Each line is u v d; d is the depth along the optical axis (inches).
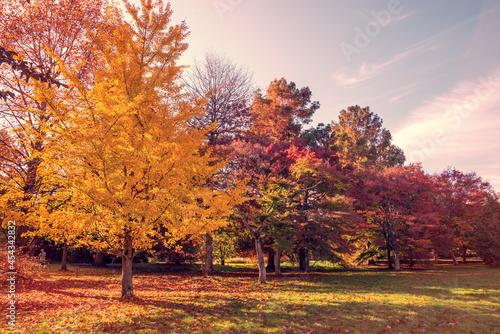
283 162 821.9
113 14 348.2
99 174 305.6
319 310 359.3
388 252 1169.4
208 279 707.4
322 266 1235.2
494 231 1127.0
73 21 553.3
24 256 494.6
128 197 301.9
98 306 360.2
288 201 724.7
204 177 362.3
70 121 307.4
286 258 1155.3
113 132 330.6
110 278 682.8
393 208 1097.4
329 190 796.6
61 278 644.7
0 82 474.6
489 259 1096.2
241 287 594.9
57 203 394.6
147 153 326.3
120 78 336.8
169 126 345.7
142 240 371.2
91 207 345.4
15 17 517.7
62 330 259.4
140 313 326.3
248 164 751.7
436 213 1038.4
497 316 325.1
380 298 446.6
